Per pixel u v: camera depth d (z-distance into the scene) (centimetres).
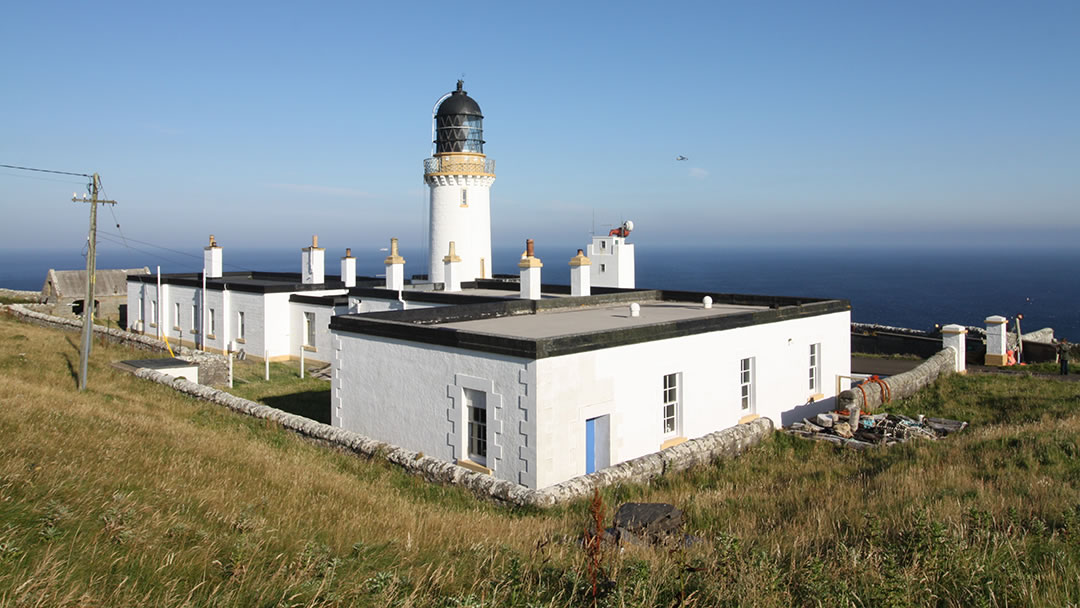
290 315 3353
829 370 2306
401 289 2908
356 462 1478
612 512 1109
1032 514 891
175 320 3897
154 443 1286
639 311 2191
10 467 855
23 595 521
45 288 5147
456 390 1540
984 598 603
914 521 823
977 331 3291
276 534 803
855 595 627
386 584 634
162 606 549
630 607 598
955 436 1700
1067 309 12412
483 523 1016
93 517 753
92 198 2288
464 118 3700
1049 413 1920
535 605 606
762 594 646
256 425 1795
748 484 1400
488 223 3859
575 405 1454
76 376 2316
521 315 2184
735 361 1891
